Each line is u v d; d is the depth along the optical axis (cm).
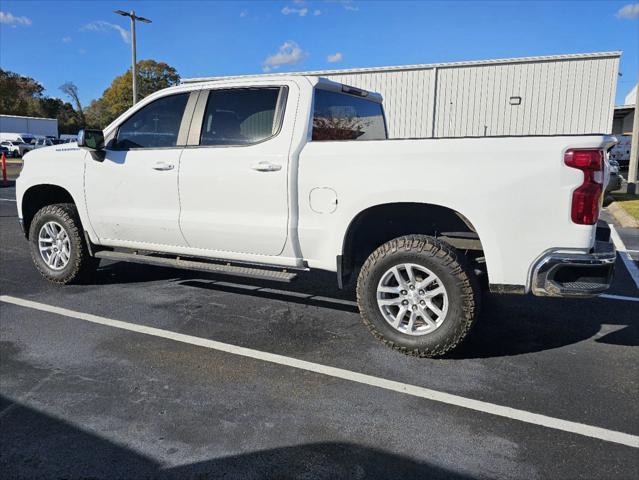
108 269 638
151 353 389
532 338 432
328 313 485
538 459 264
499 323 468
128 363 372
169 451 268
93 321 455
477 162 352
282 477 249
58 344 405
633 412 311
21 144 4491
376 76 2030
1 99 7869
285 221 416
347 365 372
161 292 543
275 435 283
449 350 377
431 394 331
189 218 458
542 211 341
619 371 369
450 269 366
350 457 265
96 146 487
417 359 385
